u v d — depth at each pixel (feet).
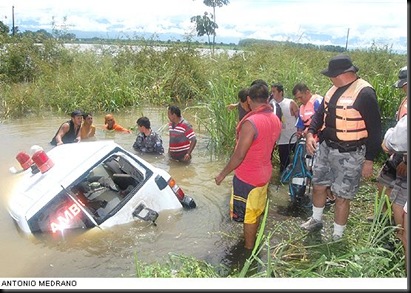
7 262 13.16
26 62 52.39
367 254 13.48
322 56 47.88
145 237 14.83
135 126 31.89
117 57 50.83
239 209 14.83
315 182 16.11
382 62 39.17
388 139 12.52
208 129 27.48
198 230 15.79
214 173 22.48
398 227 13.65
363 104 14.23
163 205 16.29
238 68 43.83
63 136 26.55
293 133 21.93
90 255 13.67
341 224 15.31
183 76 45.75
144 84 46.32
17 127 32.40
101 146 16.19
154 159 24.56
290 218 17.63
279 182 21.63
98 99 40.16
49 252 13.73
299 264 13.85
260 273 11.96
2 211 16.22
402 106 14.11
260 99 14.43
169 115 23.95
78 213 14.84
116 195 16.51
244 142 14.02
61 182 14.89
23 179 17.35
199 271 12.00
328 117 15.15
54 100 39.96
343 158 14.90
